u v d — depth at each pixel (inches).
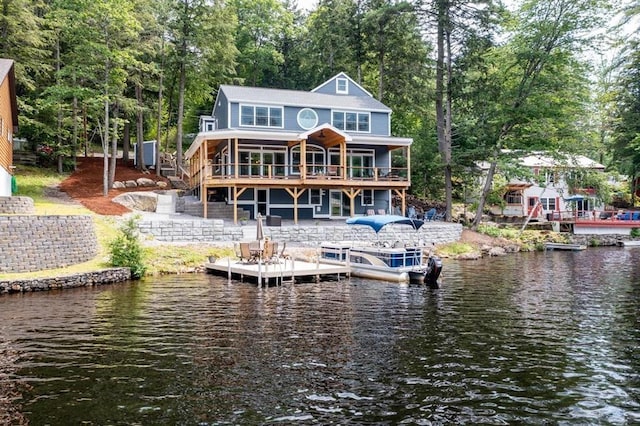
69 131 1541.6
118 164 1632.6
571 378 346.3
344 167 1252.5
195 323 499.5
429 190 1760.6
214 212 1235.2
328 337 449.1
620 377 348.5
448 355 396.5
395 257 825.5
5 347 411.5
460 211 1753.2
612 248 1451.8
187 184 1529.3
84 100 1223.5
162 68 1565.0
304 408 294.2
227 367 365.4
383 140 1315.2
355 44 1667.1
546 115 1373.0
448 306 593.0
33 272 712.4
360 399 307.9
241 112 1288.1
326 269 818.8
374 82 1911.9
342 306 591.5
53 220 754.2
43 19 1254.3
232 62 1662.2
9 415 282.2
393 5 1438.2
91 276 724.0
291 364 373.1
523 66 1407.5
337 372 355.6
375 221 876.6
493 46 1397.6
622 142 1713.8
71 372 352.8
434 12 1421.0
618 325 498.0
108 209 1093.1
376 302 617.0
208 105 2118.6
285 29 2039.9
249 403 301.0
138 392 317.1
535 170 1815.9
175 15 1533.0
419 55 1599.4
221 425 271.6
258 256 844.0
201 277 817.5
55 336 446.3
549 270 935.0
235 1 1932.8
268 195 1307.8
